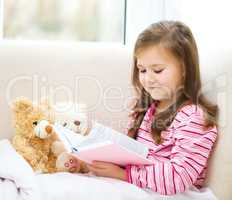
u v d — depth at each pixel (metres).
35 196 1.15
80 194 1.19
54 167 1.38
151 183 1.27
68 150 1.26
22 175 1.18
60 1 1.97
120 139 1.29
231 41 1.35
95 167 1.30
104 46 1.65
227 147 1.28
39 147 1.38
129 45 1.71
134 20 1.88
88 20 2.00
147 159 1.29
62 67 1.59
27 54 1.56
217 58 1.38
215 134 1.32
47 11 1.96
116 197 1.20
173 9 1.78
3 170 1.20
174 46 1.38
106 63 1.62
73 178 1.26
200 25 1.61
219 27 1.48
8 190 1.16
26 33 1.95
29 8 1.94
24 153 1.36
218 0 1.49
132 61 1.63
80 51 1.61
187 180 1.26
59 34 1.99
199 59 1.54
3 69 1.54
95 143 1.22
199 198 1.29
